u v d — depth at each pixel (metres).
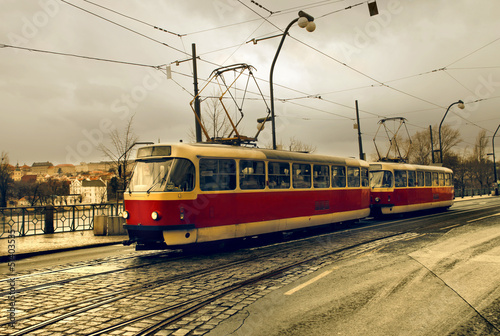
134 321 5.46
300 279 7.82
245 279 7.93
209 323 5.36
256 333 4.98
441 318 5.46
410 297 6.47
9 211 14.89
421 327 5.13
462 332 4.93
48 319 5.56
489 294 6.58
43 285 7.57
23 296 6.79
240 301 6.40
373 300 6.34
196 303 6.32
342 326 5.20
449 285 7.15
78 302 6.39
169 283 7.67
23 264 10.16
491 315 5.55
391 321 5.36
